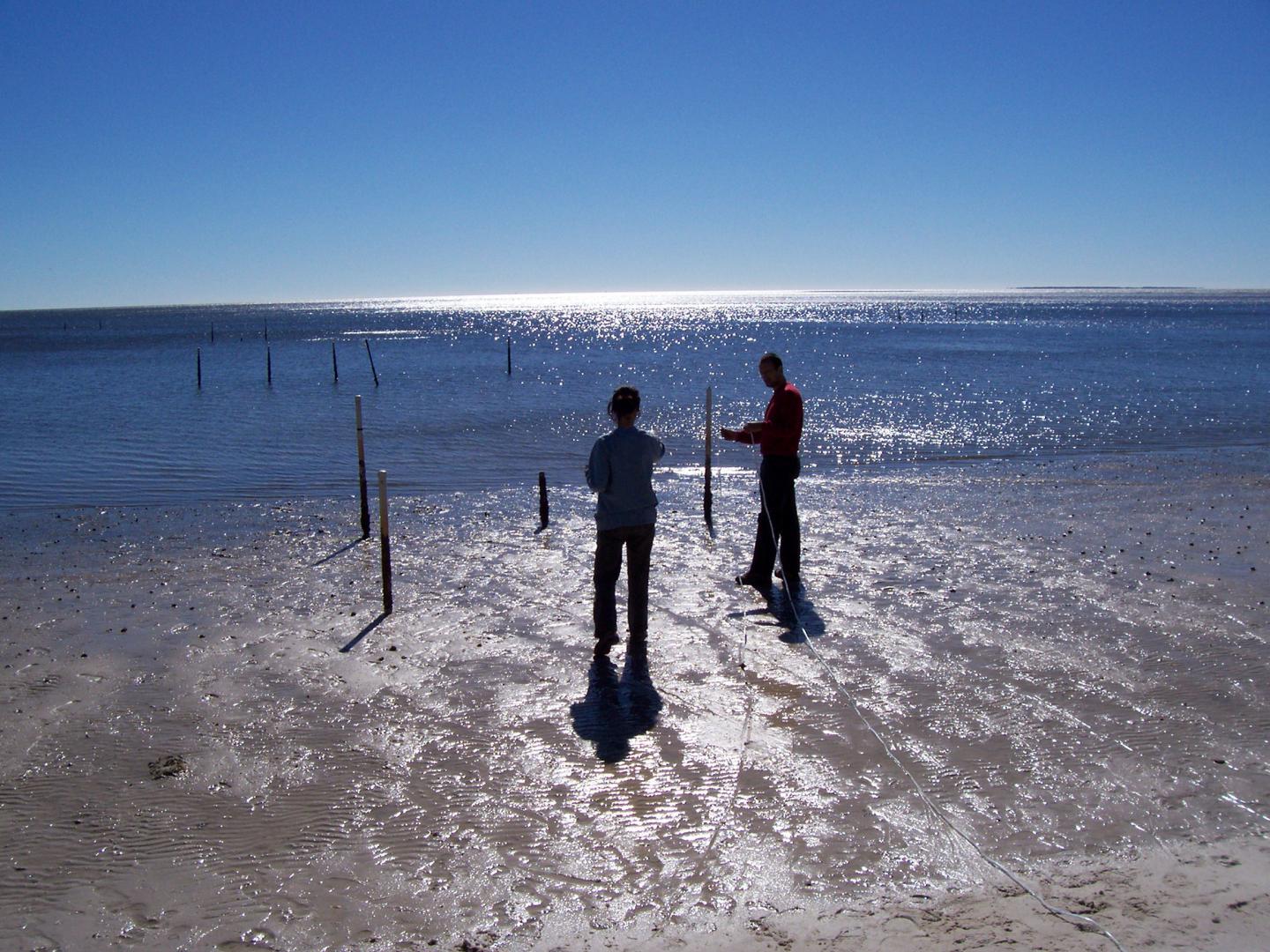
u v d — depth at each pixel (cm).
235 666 703
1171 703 611
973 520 1231
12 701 638
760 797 496
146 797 506
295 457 2036
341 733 580
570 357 5950
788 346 6962
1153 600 838
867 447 2152
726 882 421
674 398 3300
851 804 488
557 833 464
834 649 722
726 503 1391
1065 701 616
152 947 384
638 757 543
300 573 994
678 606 842
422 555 1068
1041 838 455
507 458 2014
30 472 1850
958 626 775
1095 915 392
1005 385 3594
